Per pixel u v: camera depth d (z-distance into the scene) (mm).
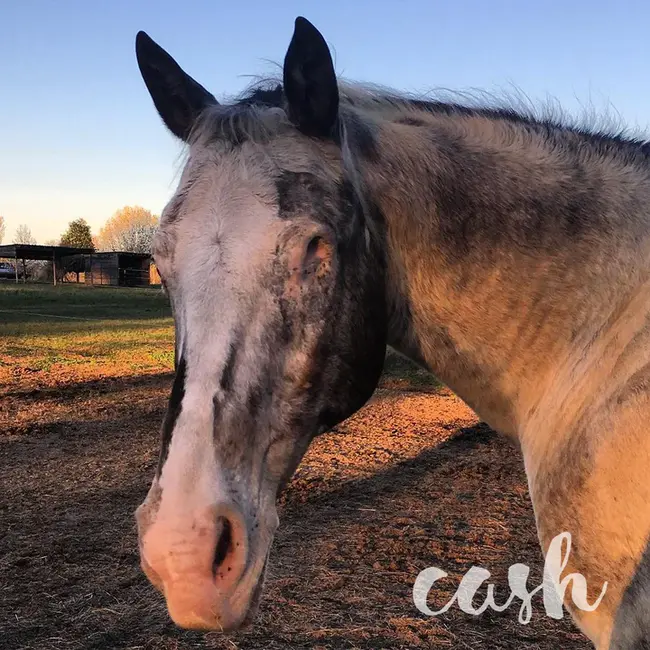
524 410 1959
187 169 1680
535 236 1874
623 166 1960
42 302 26922
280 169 1612
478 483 5680
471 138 1991
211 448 1451
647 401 1544
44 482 5703
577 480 1641
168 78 1931
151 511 1412
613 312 1785
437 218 1877
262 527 1530
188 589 1365
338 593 3766
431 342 1969
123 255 47125
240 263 1531
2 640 3314
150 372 11047
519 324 1895
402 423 7801
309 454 6523
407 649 3217
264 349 1534
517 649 3217
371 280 1775
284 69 1667
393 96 2143
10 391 9352
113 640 3312
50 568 4086
